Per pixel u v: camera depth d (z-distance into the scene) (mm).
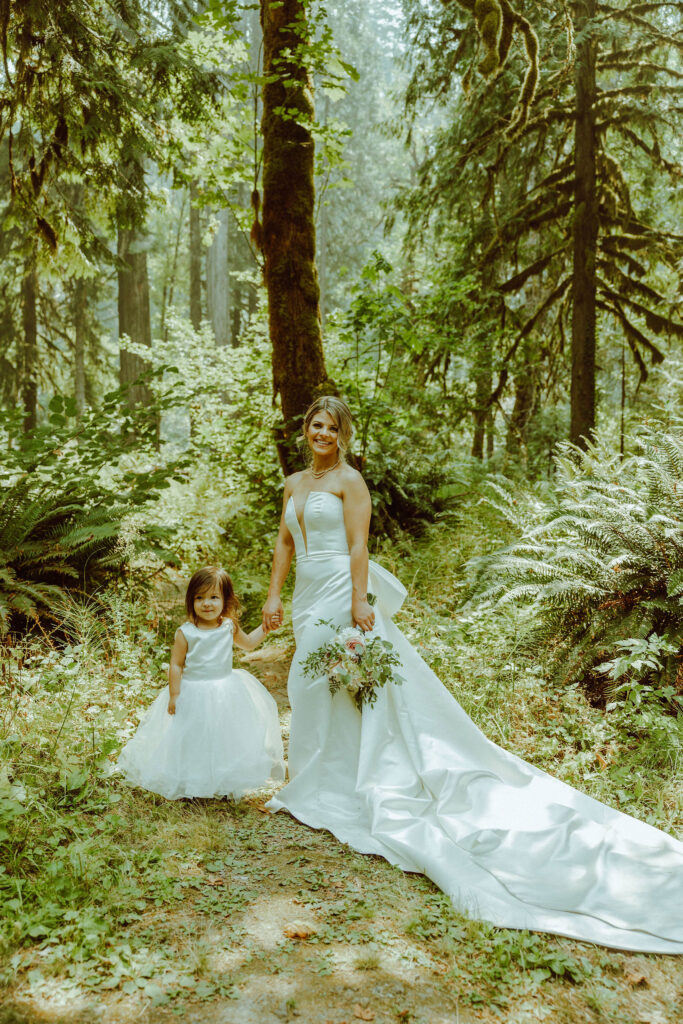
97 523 5484
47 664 4633
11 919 2486
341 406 3850
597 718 4375
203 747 3541
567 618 4969
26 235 10477
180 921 2600
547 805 3430
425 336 10758
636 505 5090
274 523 8508
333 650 3564
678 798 3643
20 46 7453
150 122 8992
